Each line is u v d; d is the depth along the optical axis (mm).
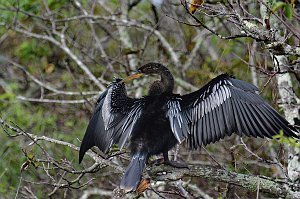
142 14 17406
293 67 12086
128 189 9398
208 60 15508
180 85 15250
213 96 9758
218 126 9570
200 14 13758
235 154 12836
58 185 10797
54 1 16750
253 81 13703
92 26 16047
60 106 15828
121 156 11109
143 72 10852
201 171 9836
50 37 15633
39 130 14758
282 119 9297
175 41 16609
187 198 10820
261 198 12148
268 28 9891
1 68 17281
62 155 14086
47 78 17031
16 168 14078
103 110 10422
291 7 10172
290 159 11406
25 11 16656
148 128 9984
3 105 15555
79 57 16703
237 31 13664
